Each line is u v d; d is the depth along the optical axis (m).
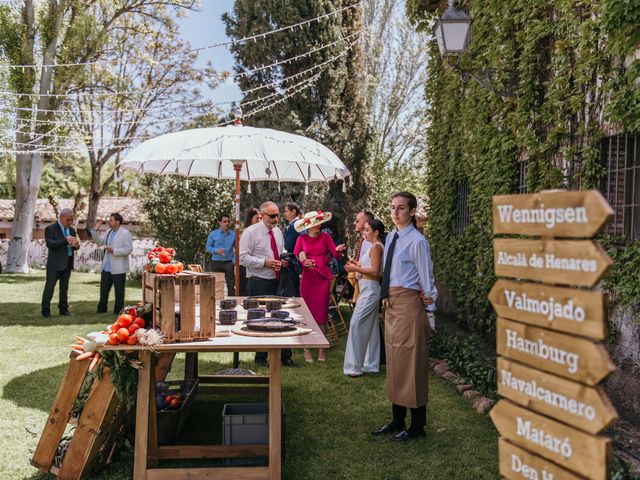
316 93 18.17
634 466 3.83
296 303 5.48
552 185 5.87
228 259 10.87
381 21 25.95
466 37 6.61
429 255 4.45
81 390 3.83
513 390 2.08
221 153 5.12
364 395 5.77
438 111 10.10
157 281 3.62
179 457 3.85
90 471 3.77
